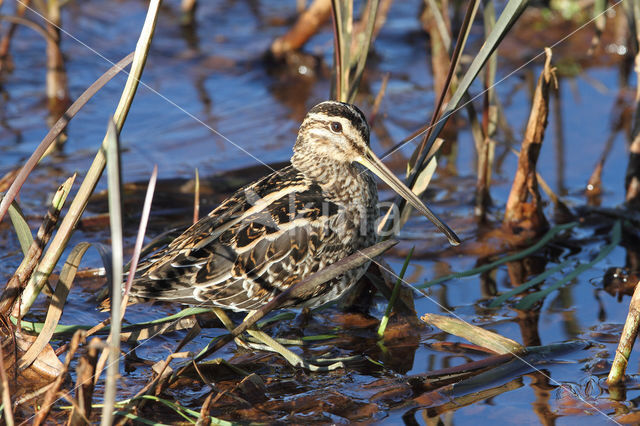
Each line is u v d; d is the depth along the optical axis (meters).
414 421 7.61
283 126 14.92
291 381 8.35
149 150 14.12
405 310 9.58
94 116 15.17
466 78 9.00
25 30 18.16
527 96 15.91
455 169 13.78
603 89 15.93
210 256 8.83
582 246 11.43
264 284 9.02
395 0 20.23
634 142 11.85
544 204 12.59
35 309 9.48
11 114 15.00
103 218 11.94
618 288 10.30
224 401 7.89
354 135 9.77
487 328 9.30
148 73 16.75
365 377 8.43
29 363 8.02
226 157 13.91
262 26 19.02
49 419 7.47
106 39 17.84
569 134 14.48
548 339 9.07
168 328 9.20
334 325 9.57
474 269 10.37
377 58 17.56
